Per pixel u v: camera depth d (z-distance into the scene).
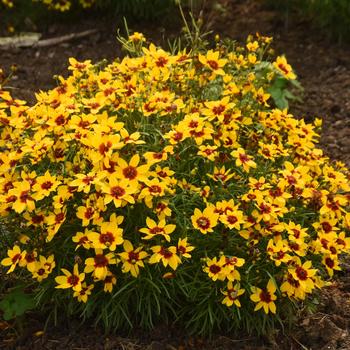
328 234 1.48
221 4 3.06
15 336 1.52
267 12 2.97
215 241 1.47
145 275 1.46
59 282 1.42
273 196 1.47
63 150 1.51
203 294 1.47
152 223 1.41
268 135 1.62
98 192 1.42
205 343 1.48
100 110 1.60
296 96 2.38
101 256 1.41
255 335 1.50
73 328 1.51
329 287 1.64
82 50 2.75
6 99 1.62
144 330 1.50
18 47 2.75
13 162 1.50
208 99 1.72
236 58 1.74
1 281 1.57
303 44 2.77
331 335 1.50
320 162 1.63
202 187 1.53
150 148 1.53
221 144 1.57
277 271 1.48
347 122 2.26
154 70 1.63
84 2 2.82
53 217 1.43
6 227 1.56
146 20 2.90
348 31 2.72
